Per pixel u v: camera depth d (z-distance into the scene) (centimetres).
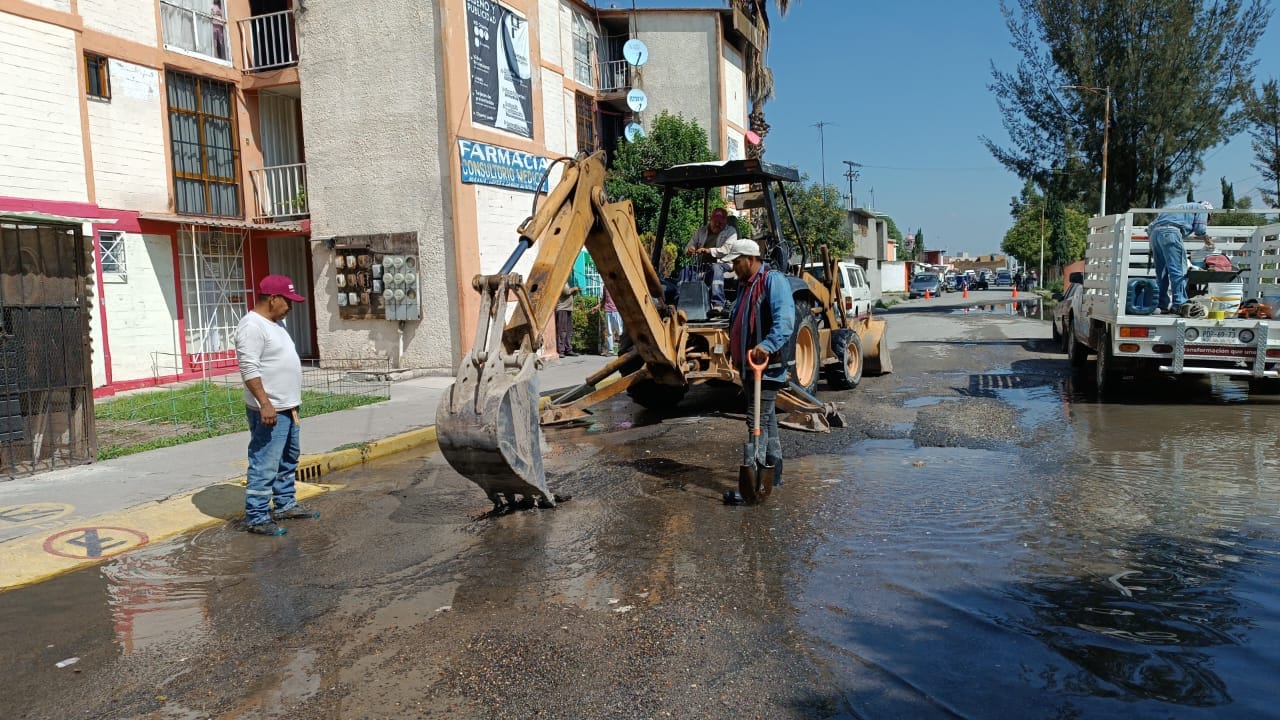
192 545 552
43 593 472
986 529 511
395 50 1384
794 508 570
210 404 1109
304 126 1463
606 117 2409
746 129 2730
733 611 400
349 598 441
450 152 1358
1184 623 373
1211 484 607
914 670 336
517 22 1534
